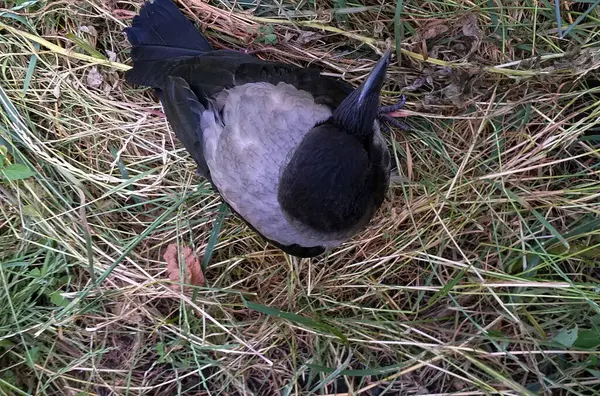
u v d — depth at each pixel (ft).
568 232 1.87
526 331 1.80
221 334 1.94
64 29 1.99
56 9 1.96
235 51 1.83
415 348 1.91
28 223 1.95
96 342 1.96
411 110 1.96
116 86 2.00
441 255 1.94
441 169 1.96
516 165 1.91
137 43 1.89
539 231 1.90
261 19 1.97
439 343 1.86
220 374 1.95
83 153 2.00
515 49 1.95
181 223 1.99
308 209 1.41
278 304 1.97
